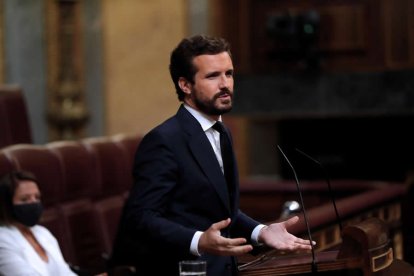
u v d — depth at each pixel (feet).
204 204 19.11
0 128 40.40
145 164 19.07
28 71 61.31
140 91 62.59
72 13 61.93
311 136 63.72
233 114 62.75
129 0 62.28
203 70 19.04
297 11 61.93
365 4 61.21
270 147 63.05
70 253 33.86
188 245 17.83
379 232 19.54
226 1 62.34
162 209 18.81
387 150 63.16
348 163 63.72
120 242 20.84
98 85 62.59
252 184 47.73
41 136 61.72
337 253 20.76
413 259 40.52
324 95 61.26
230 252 17.25
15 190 27.43
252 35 62.44
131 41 62.39
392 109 60.64
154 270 19.57
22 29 61.16
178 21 61.93
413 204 42.55
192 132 19.29
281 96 61.87
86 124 62.54
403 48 60.64
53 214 33.68
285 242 18.65
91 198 36.29
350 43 61.41
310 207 46.47
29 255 27.25
